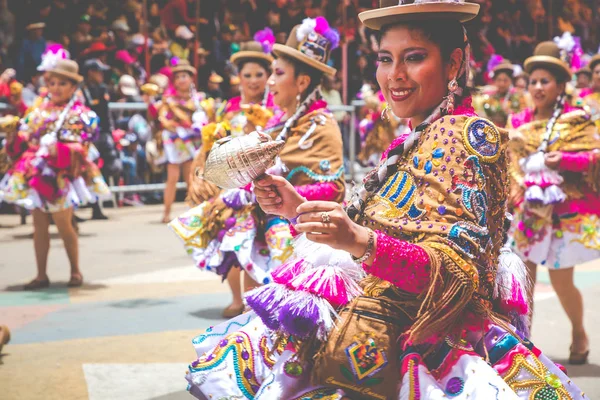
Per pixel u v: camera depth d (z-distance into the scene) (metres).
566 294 5.50
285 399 2.43
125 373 5.14
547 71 5.64
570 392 2.51
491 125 2.42
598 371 5.29
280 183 2.53
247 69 6.60
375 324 2.41
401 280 2.26
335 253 2.45
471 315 2.46
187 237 5.76
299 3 18.78
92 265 9.05
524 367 2.44
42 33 14.25
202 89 16.42
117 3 16.20
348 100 17.94
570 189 5.53
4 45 14.05
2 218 13.29
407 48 2.47
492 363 2.47
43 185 7.67
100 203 13.01
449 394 2.34
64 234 7.87
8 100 11.44
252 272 5.50
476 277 2.30
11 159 7.87
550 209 5.47
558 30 24.41
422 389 2.31
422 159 2.41
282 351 2.58
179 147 12.34
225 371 2.59
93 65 12.54
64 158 7.66
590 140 5.50
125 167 14.20
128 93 13.88
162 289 7.79
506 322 2.63
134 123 13.93
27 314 6.79
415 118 2.58
